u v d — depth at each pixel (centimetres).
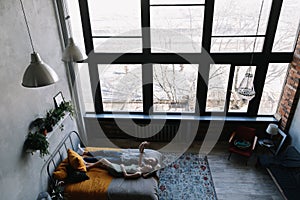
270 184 450
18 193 317
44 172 385
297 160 438
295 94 473
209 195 429
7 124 296
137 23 488
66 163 413
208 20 468
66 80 484
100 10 480
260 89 524
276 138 526
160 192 438
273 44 484
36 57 261
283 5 448
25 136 333
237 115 561
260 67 502
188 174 478
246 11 460
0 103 283
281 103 527
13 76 309
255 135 520
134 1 469
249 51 494
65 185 388
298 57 460
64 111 430
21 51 327
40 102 377
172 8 469
